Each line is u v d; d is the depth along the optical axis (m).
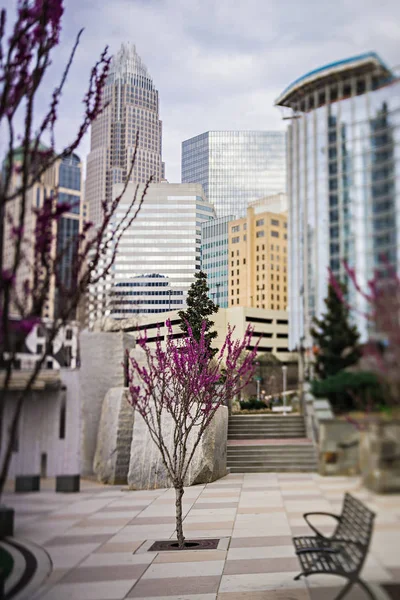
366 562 5.46
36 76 5.08
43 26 5.09
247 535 8.40
